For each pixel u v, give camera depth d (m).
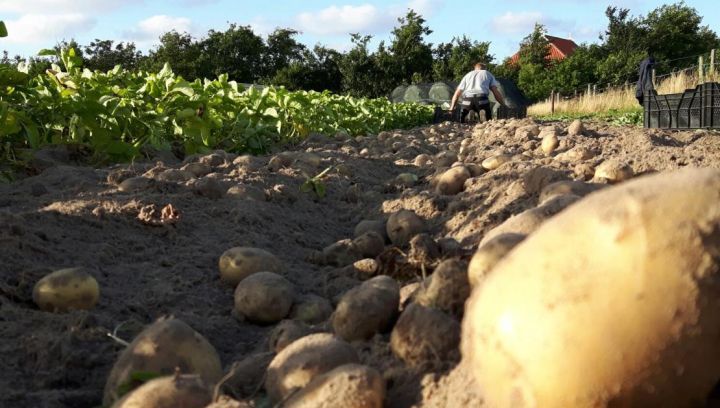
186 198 1.21
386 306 0.63
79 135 1.67
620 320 0.37
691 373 0.37
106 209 1.09
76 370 0.66
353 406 0.48
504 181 1.26
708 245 0.38
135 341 0.58
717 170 0.42
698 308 0.37
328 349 0.55
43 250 0.90
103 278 0.88
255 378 0.60
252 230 1.12
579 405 0.37
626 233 0.38
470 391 0.47
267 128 2.31
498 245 0.57
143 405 0.48
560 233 0.40
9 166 1.49
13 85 1.62
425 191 1.33
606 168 1.08
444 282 0.60
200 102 1.88
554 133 1.99
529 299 0.39
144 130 1.81
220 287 0.90
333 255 0.99
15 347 0.68
